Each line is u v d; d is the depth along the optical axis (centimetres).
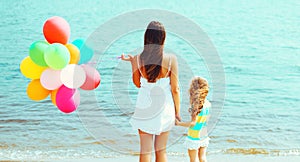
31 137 588
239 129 628
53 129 621
